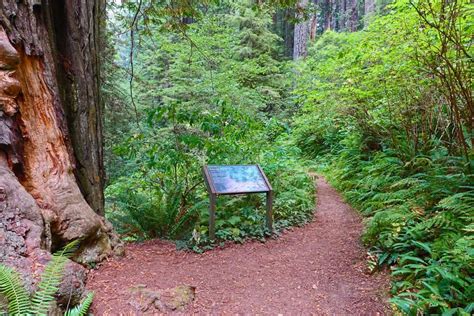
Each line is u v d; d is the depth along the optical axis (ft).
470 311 8.07
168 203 18.26
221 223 16.83
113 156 26.43
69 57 12.47
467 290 8.76
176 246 15.11
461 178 13.79
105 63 24.08
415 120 19.27
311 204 21.39
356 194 21.98
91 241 11.41
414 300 9.55
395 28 17.69
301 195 21.34
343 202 22.94
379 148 25.39
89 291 8.77
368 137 25.32
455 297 8.92
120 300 9.00
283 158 25.32
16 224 8.33
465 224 11.67
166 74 38.81
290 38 70.79
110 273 10.93
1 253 7.61
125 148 19.39
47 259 8.21
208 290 10.83
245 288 11.28
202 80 34.06
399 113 20.06
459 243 9.67
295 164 29.76
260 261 13.74
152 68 40.27
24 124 9.73
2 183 8.51
